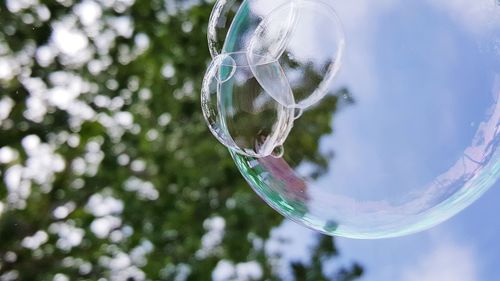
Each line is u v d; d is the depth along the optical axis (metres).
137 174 1.28
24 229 1.17
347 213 0.37
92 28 1.20
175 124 1.29
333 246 1.25
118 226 1.23
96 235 1.21
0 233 1.14
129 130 1.28
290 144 0.37
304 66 0.35
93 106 1.22
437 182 0.36
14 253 1.15
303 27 0.35
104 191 1.26
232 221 1.26
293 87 0.36
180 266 1.24
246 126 0.37
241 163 0.41
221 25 0.41
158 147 1.30
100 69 1.23
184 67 1.27
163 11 1.25
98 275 1.19
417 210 0.36
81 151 1.23
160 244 1.23
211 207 1.26
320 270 1.25
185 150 1.29
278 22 0.36
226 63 0.37
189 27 1.27
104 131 1.24
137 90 1.26
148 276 1.21
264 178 0.39
